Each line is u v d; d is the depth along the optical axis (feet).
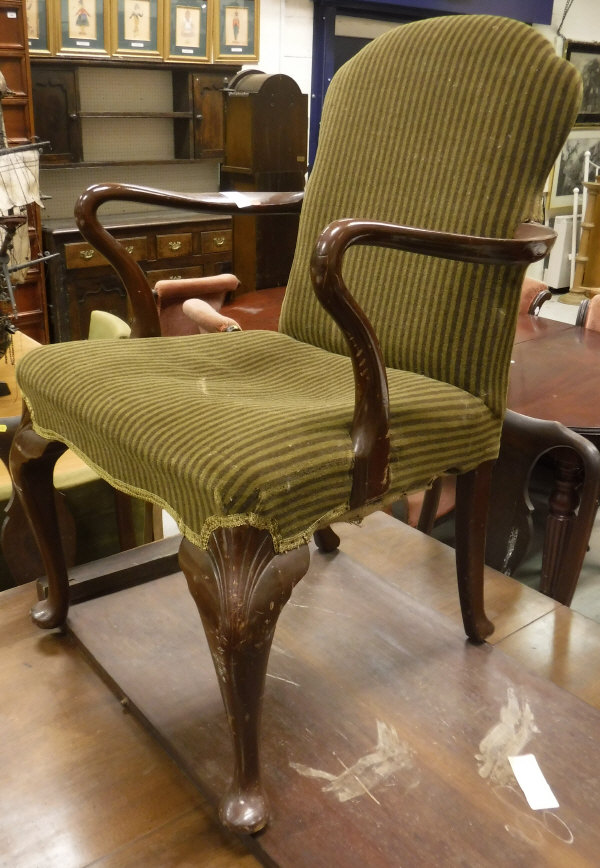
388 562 4.97
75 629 4.00
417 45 3.84
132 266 3.93
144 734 3.46
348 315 2.71
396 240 2.80
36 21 11.70
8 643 4.05
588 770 3.20
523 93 3.43
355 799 3.00
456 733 3.37
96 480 5.80
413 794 3.04
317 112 16.42
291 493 2.60
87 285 12.84
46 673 3.83
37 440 3.64
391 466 3.04
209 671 3.71
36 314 12.51
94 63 12.47
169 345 3.83
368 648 3.93
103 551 6.13
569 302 19.63
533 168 3.42
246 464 2.52
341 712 3.47
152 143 14.74
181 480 2.62
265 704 3.51
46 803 3.09
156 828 2.98
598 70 21.48
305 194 4.23
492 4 18.01
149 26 12.84
